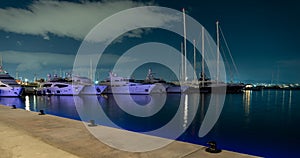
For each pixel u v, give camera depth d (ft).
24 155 10.82
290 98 205.16
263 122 67.67
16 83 184.24
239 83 203.92
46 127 17.89
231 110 102.53
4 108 33.09
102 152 11.30
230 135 47.55
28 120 21.59
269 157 33.14
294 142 41.32
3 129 17.08
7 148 11.98
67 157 10.50
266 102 152.05
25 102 143.84
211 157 10.07
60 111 99.66
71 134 15.31
